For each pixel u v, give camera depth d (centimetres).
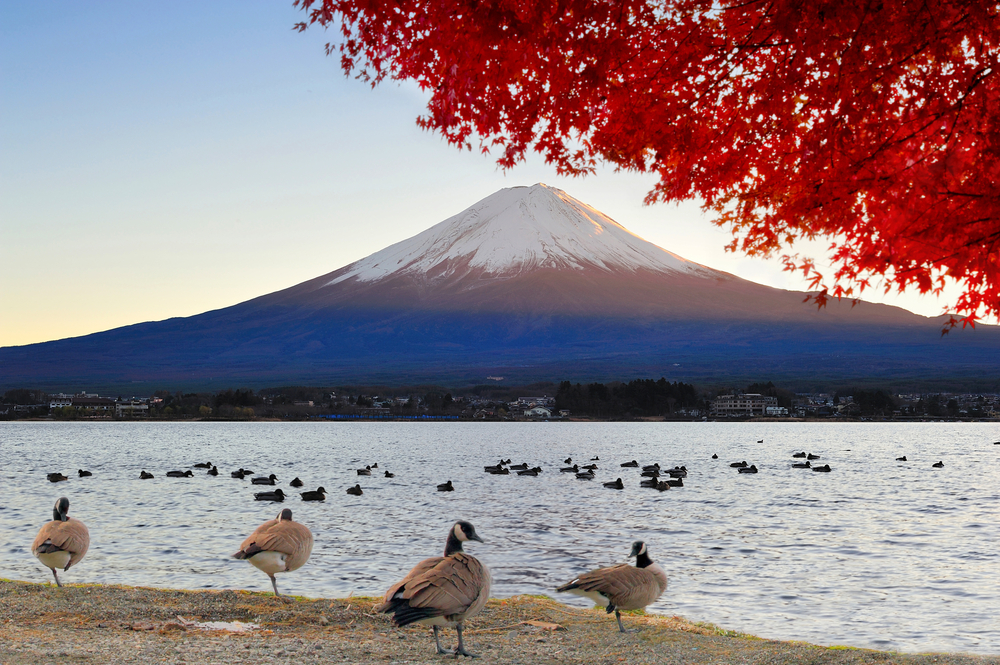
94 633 1280
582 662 1196
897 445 13675
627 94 927
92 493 5300
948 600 2184
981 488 5781
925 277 816
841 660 1200
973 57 834
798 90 885
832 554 2927
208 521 3819
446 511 4422
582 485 6231
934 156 823
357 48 913
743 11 875
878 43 831
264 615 1430
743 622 1956
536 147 971
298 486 6022
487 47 866
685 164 957
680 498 5153
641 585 1384
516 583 2405
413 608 1134
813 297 856
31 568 2517
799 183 909
